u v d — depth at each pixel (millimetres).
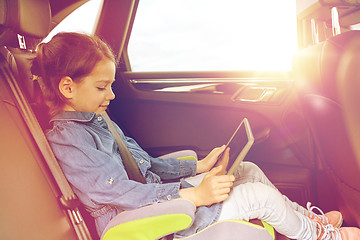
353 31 1088
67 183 1029
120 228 995
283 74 1936
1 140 896
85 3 1766
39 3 1077
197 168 1438
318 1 1280
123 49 2090
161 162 1437
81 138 1102
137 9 2059
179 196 1087
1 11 1000
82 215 1104
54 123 1113
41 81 1098
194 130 2049
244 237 1053
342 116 1133
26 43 1219
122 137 1431
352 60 1040
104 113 1315
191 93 2016
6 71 1008
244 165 1420
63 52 1042
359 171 1195
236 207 1146
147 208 1023
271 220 1177
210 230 1077
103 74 1077
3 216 812
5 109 959
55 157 1074
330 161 1380
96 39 1108
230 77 2018
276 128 1875
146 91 2062
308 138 1785
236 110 1951
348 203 1369
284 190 1796
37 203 921
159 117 2076
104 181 1066
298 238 1220
